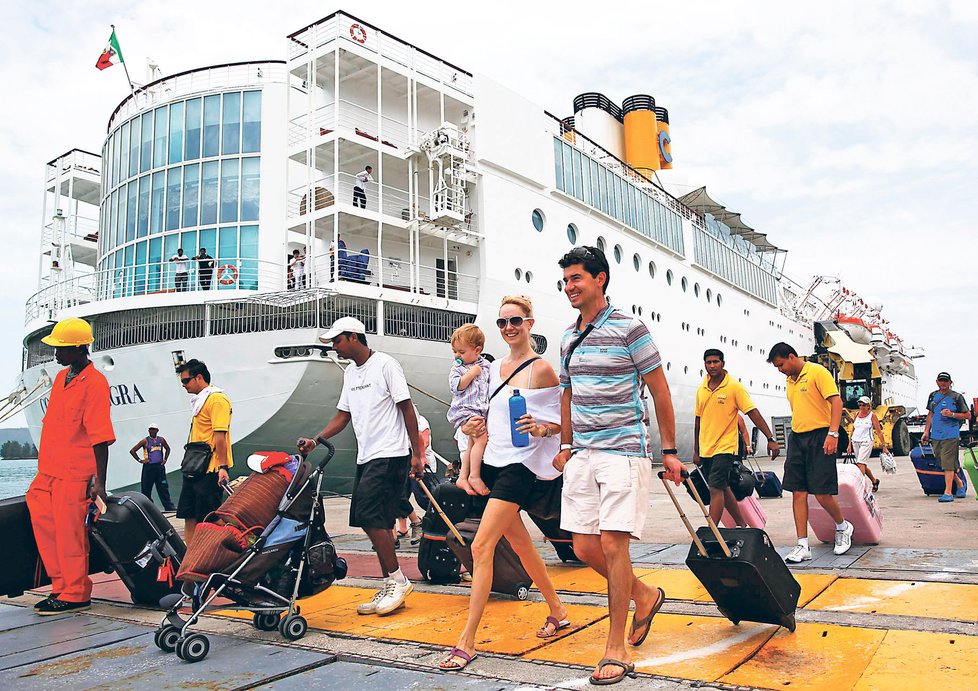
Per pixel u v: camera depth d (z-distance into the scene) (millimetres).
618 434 3336
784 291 42188
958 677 2887
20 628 4598
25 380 19844
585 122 32375
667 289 27453
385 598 4547
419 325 17344
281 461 4289
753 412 6355
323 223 17438
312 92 17406
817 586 4715
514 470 3736
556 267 21203
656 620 4059
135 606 5152
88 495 5145
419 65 19109
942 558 5406
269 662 3586
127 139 19844
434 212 17469
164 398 16016
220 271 17656
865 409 12281
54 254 22766
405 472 4672
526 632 3947
